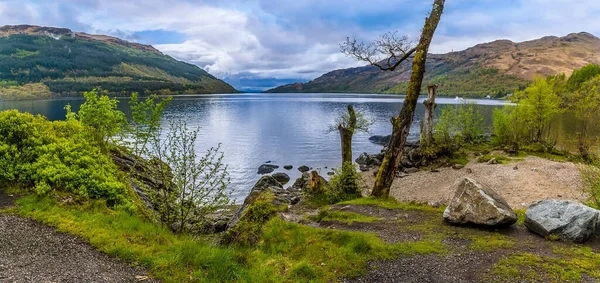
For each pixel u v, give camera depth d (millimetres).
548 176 22109
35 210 8094
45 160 9703
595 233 8492
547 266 6875
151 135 9578
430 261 7473
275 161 35750
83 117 16281
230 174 29641
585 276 6480
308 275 6926
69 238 7109
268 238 9070
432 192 21469
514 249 7891
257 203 12000
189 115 81750
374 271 7102
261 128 61219
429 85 29031
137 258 6672
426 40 14828
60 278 5621
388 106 113125
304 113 93500
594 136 29875
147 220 9648
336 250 7961
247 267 7102
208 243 8633
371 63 17031
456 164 27031
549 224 8594
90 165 10352
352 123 19000
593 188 12500
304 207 15383
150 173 9531
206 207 9531
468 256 7637
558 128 45531
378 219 11398
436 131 31969
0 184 9172
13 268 5754
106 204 9484
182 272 6359
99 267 6180
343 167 17172
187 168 9219
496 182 21875
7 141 10039
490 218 9422
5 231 7051
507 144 33469
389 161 15359
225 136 51375
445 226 10172
